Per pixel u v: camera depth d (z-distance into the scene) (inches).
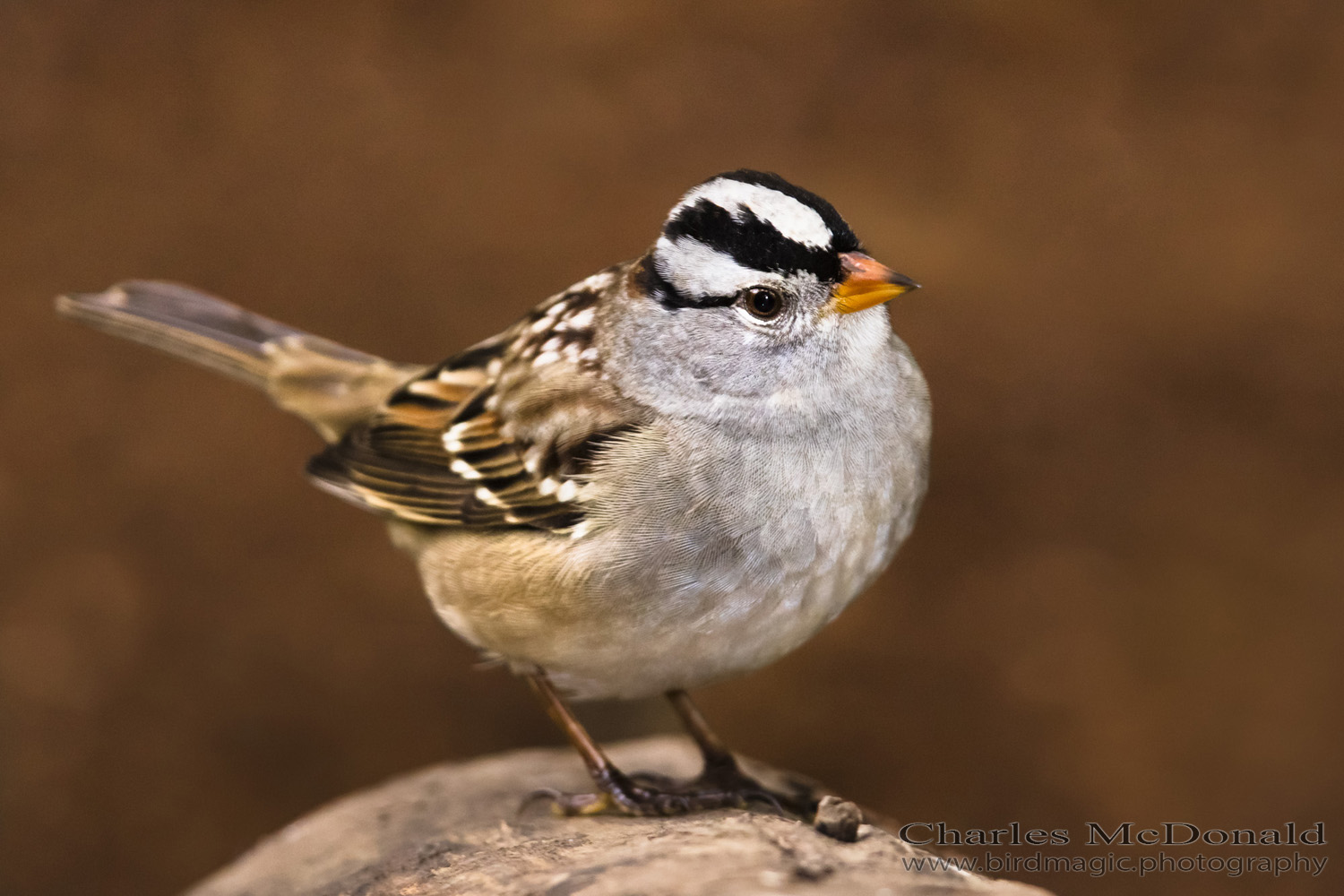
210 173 543.2
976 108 557.0
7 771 411.5
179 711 423.5
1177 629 422.6
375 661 432.1
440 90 571.8
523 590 217.0
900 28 586.9
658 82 571.5
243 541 457.4
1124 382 479.2
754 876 163.3
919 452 217.0
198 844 402.0
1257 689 406.9
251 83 571.5
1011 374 482.3
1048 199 530.0
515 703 423.8
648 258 221.8
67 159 543.8
